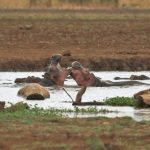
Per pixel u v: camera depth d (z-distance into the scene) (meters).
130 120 50.25
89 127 46.88
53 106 60.75
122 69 97.00
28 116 51.66
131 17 154.75
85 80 63.78
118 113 56.19
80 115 54.25
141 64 98.06
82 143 41.59
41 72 93.50
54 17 152.12
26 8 179.38
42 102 64.06
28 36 121.62
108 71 96.00
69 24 137.38
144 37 123.56
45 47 112.00
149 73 94.12
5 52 105.19
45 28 130.25
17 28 129.62
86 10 174.12
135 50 109.19
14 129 45.53
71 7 186.62
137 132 45.19
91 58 98.12
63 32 126.50
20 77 86.69
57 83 68.44
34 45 113.69
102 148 40.44
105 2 193.25
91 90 74.12
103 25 136.75
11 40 117.56
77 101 62.50
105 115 54.62
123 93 72.06
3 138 42.81
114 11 173.12
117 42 118.62
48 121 49.59
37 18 149.12
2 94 70.50
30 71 94.88
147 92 62.50
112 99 62.62
